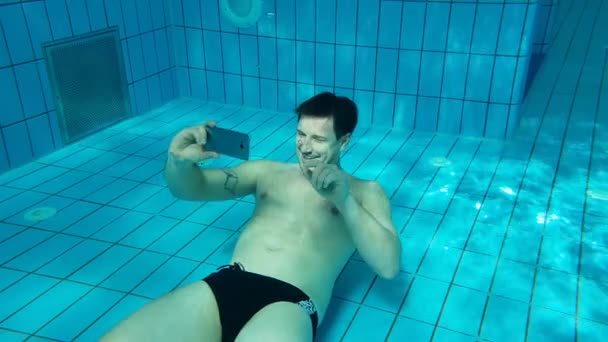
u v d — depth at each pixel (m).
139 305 1.88
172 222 2.43
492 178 2.84
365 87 3.56
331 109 1.50
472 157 3.11
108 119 3.54
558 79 4.34
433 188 2.75
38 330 1.75
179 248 2.23
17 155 2.94
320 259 1.61
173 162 1.59
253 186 1.87
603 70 4.49
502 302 1.89
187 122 3.70
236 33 3.76
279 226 1.64
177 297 1.40
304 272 1.54
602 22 5.72
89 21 3.22
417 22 3.22
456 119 3.41
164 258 2.16
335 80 3.62
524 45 3.04
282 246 1.58
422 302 1.90
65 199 2.62
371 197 1.68
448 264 2.12
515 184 2.77
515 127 3.37
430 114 3.46
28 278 2.01
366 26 3.36
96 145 3.28
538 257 2.15
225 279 1.46
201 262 2.13
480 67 3.20
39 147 3.06
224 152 1.53
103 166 2.99
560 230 2.34
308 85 3.72
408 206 2.57
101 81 3.40
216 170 1.79
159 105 4.01
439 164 3.03
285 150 3.24
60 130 3.18
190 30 3.91
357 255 2.20
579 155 3.09
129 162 3.05
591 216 2.46
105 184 2.78
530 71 4.36
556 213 2.48
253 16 3.52
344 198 1.42
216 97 4.11
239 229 2.38
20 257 2.14
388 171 2.95
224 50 3.87
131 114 3.73
